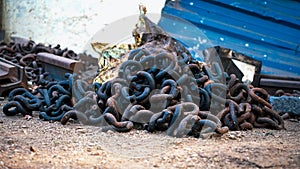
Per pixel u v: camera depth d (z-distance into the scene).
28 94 4.75
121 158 3.16
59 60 5.91
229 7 7.17
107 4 7.86
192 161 3.07
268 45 7.14
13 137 3.64
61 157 3.12
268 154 3.19
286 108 5.20
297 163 3.01
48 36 8.66
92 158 3.13
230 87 4.52
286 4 7.00
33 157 3.09
